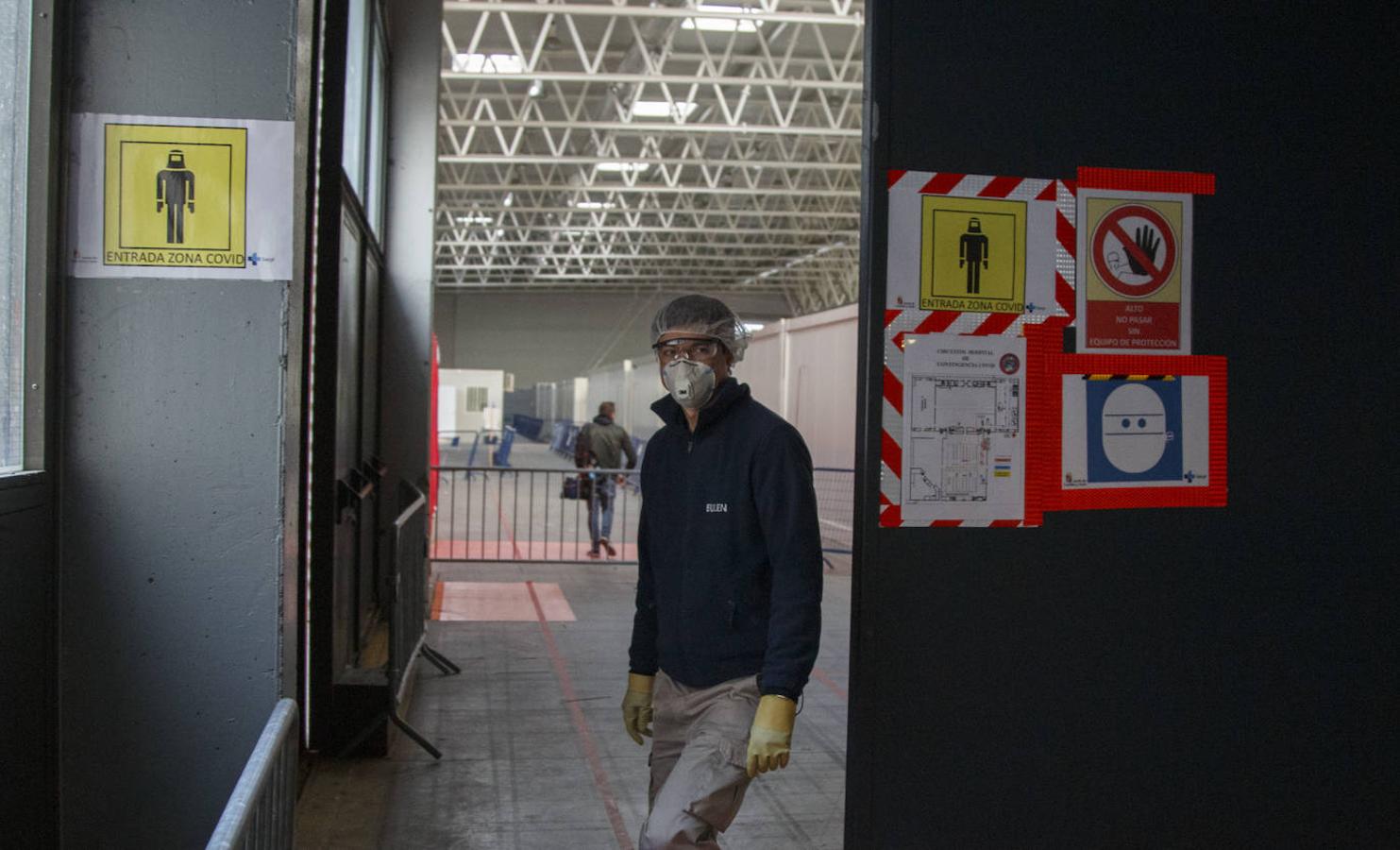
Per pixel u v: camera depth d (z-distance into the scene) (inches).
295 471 100.0
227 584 99.7
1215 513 117.6
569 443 1307.8
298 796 167.3
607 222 1504.7
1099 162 114.5
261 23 98.9
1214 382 117.7
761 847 151.9
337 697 186.1
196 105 98.2
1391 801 121.6
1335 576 120.4
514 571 413.4
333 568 182.4
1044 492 113.2
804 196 1366.9
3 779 86.3
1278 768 118.9
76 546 97.8
